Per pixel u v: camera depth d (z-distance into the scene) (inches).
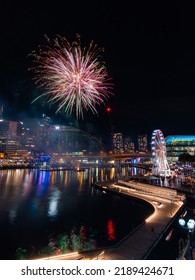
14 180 4889.3
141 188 2989.7
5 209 2242.9
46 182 4640.8
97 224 1779.0
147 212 2170.3
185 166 6953.7
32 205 2445.9
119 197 2960.1
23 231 1587.1
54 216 2012.8
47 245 1342.3
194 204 2207.2
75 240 1425.9
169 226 1492.4
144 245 1119.0
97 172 7800.2
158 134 5723.4
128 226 1736.0
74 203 2583.7
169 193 2453.2
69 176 6181.1
